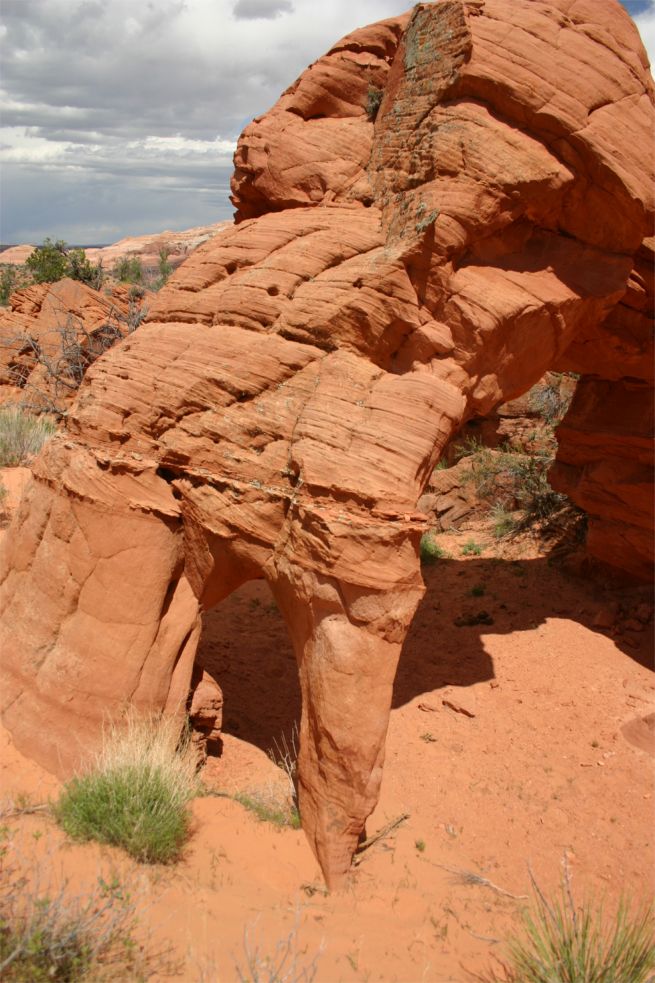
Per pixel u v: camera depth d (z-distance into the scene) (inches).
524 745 291.6
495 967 185.0
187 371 241.1
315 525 213.0
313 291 240.5
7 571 266.1
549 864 235.0
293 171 272.1
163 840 200.7
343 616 214.1
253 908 187.8
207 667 331.3
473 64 230.4
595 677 330.6
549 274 259.1
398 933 193.3
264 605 402.3
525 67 232.1
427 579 442.9
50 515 249.1
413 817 252.2
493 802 262.1
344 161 271.1
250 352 237.9
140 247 3838.6
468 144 231.9
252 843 219.1
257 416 233.9
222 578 249.9
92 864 186.4
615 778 272.1
